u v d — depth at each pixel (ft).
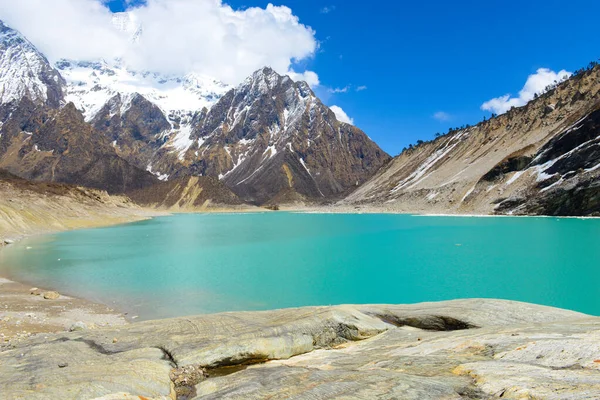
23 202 291.38
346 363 37.78
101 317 77.71
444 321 52.80
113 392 31.50
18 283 109.19
